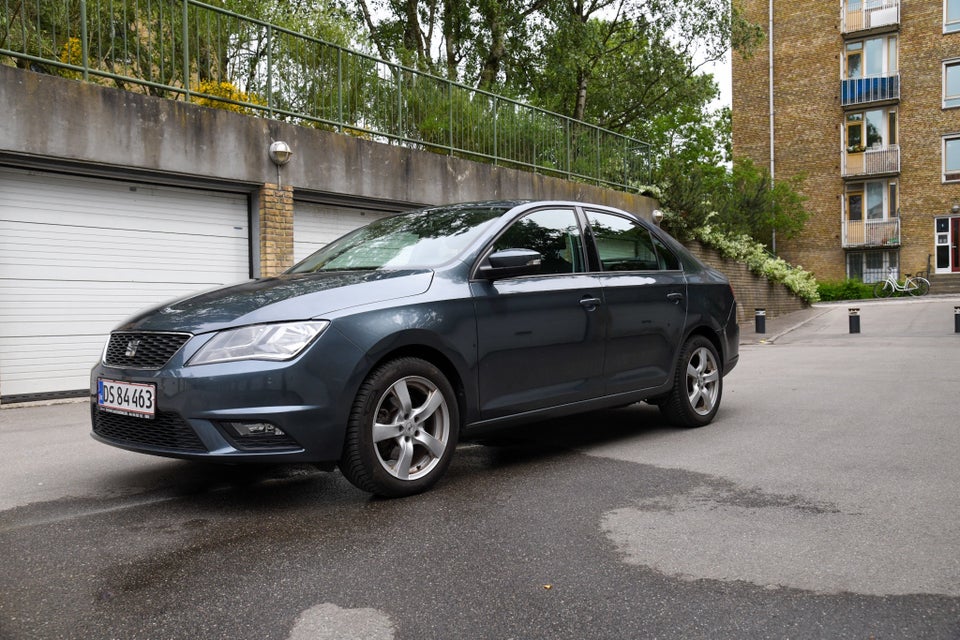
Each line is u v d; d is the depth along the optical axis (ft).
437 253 13.89
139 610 7.91
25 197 25.55
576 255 15.64
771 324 67.31
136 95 26.96
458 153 42.75
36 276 25.88
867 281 107.86
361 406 11.48
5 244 25.13
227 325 11.12
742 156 115.44
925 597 8.01
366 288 12.09
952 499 11.64
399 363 11.93
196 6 30.19
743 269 68.28
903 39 104.06
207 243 30.40
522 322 13.83
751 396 23.68
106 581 8.75
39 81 24.59
